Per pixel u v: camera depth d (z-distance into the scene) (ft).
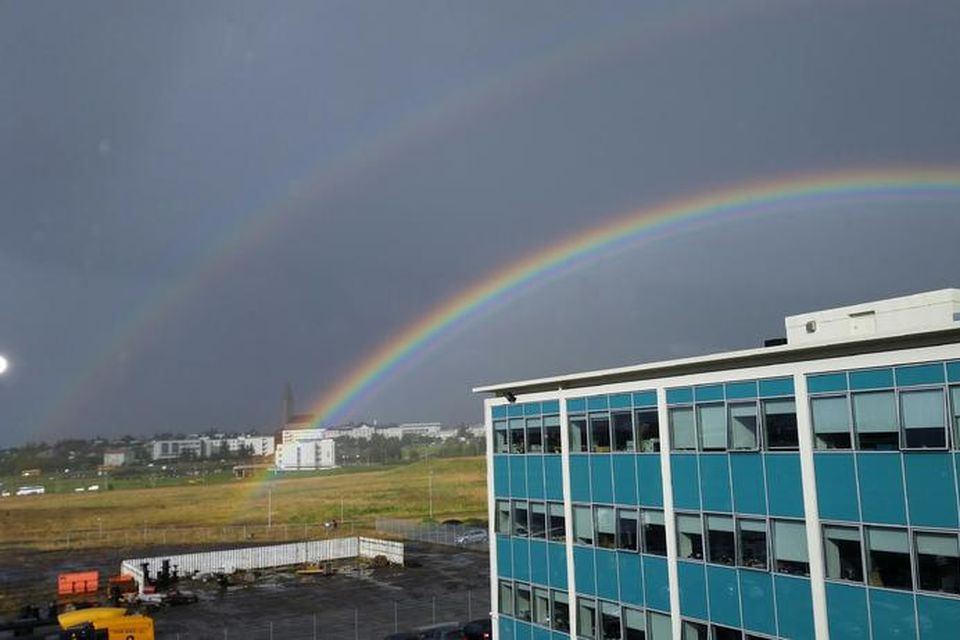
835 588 91.86
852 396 91.61
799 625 95.76
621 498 123.95
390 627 202.80
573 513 134.00
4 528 489.67
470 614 215.92
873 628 88.02
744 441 104.22
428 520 472.85
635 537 120.67
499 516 153.58
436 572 286.05
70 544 415.03
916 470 84.84
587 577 129.90
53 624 205.05
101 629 174.60
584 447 132.26
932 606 82.48
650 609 117.39
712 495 108.37
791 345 97.60
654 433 118.52
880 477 88.12
